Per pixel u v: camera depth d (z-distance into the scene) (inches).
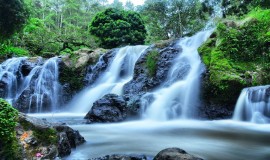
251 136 301.4
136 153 224.5
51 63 785.6
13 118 187.8
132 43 1197.1
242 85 434.9
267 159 211.3
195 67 542.0
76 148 246.1
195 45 618.8
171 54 627.2
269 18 505.7
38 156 189.3
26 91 741.3
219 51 487.8
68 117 553.6
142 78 624.4
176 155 173.0
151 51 657.0
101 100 453.4
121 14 1216.8
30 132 198.7
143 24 1256.8
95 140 284.0
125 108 457.1
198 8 1382.9
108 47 1182.3
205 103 464.8
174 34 1545.3
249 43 494.3
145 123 421.4
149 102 474.9
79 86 775.1
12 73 792.9
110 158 192.2
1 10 852.0
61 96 761.6
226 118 443.5
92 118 435.5
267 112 378.9
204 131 339.9
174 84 530.3
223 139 286.2
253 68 467.2
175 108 479.8
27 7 938.1
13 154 179.8
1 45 987.3
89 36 1181.7
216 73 452.4
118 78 748.0
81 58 814.5
